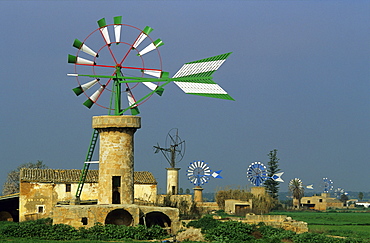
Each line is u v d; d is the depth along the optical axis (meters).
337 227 87.31
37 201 81.31
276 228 67.25
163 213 66.19
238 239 60.94
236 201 112.38
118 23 67.31
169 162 103.38
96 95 66.88
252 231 64.31
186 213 88.25
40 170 84.50
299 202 193.00
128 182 65.56
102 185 65.44
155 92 67.81
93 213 62.62
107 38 67.06
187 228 65.50
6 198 81.81
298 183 190.88
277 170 163.38
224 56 59.56
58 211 62.62
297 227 71.31
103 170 65.50
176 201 89.56
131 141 66.25
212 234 61.81
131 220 64.19
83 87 66.38
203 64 61.41
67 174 85.38
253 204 116.50
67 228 60.88
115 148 65.44
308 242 60.19
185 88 60.88
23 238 58.62
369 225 94.50
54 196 82.25
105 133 65.75
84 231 60.97
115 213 64.25
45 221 73.12
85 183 84.25
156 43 67.75
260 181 127.62
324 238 61.78
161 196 92.50
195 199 116.69
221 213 105.25
